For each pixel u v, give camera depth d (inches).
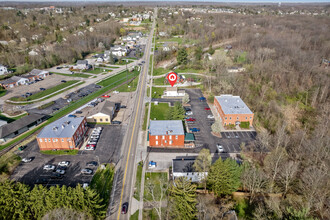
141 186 2450.8
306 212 1798.7
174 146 3088.1
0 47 7367.1
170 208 2006.6
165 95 4682.6
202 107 4192.9
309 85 4827.8
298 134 3329.2
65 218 1732.3
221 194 2348.7
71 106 4165.8
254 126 3604.8
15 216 1909.4
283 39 7775.6
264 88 4817.9
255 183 2295.8
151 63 6781.5
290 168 2386.8
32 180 2513.5
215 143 3164.4
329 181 2230.6
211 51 7194.9
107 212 2149.4
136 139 3235.7
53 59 6569.9
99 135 3314.5
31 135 3292.3
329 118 3661.4
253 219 2087.8
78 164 2746.1
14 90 4889.3
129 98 4554.6
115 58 7145.7
